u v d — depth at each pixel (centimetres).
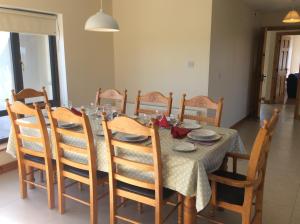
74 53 411
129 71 487
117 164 208
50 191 254
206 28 401
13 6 323
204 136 221
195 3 404
